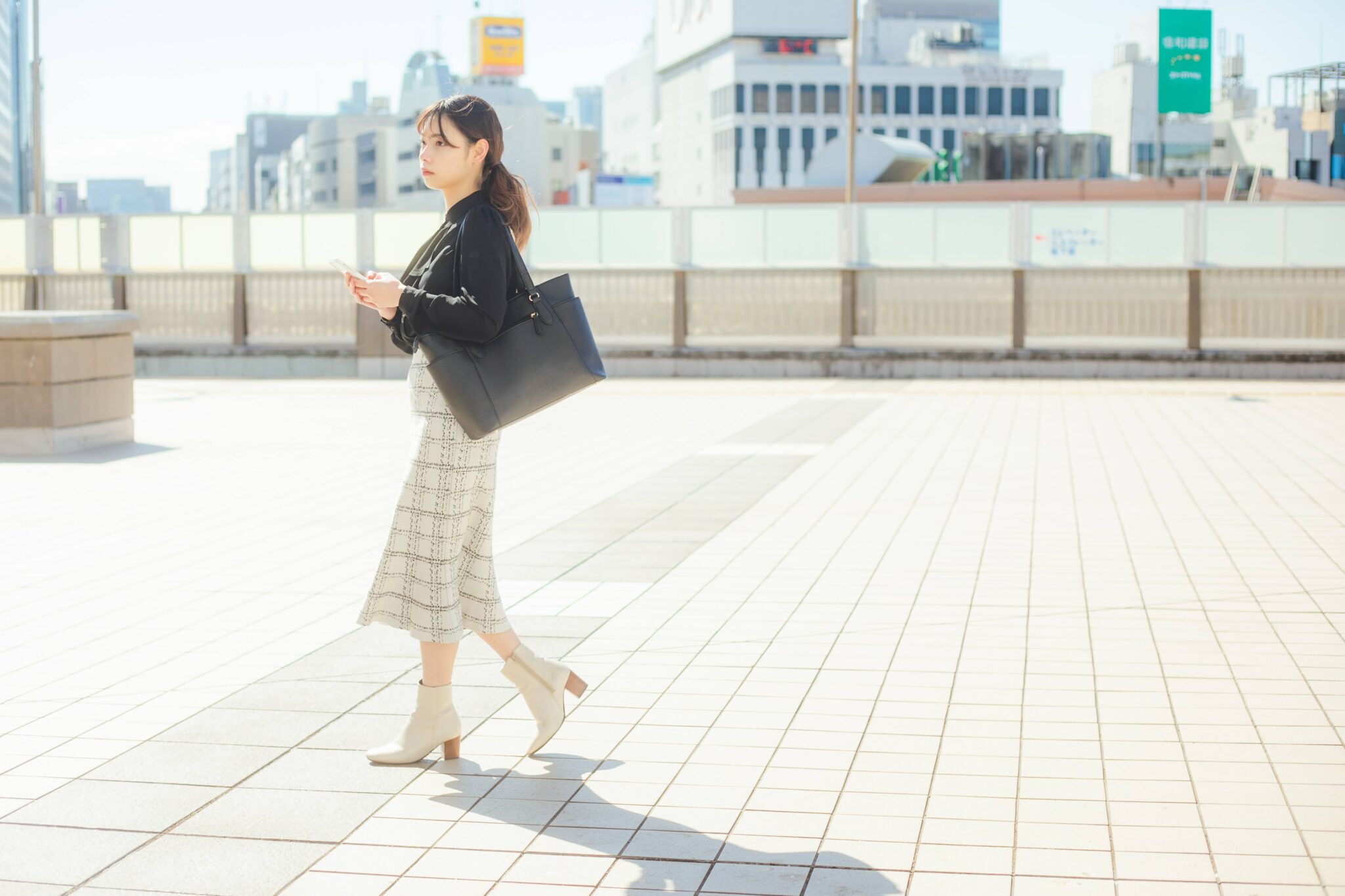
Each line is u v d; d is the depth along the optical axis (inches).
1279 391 663.1
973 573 256.4
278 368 826.8
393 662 197.6
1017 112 4815.5
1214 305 754.2
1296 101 4106.8
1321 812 134.3
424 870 124.6
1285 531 293.9
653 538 298.5
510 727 167.2
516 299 143.6
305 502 352.8
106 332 475.5
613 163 7770.7
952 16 6747.1
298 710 174.9
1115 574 252.8
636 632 214.4
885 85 4776.1
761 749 157.3
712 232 789.2
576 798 142.7
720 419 557.9
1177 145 4153.5
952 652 199.3
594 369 144.9
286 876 123.6
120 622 225.3
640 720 169.2
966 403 618.5
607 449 462.6
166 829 135.0
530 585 250.8
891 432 504.1
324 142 5836.6
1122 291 760.3
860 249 778.8
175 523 321.7
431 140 145.5
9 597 244.1
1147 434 488.4
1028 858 124.6
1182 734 159.6
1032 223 761.6
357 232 809.5
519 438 495.5
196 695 182.1
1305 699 172.6
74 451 460.8
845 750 156.5
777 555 277.6
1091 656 195.3
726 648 203.8
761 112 4795.8
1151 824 132.2
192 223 826.2
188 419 572.4
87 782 148.6
